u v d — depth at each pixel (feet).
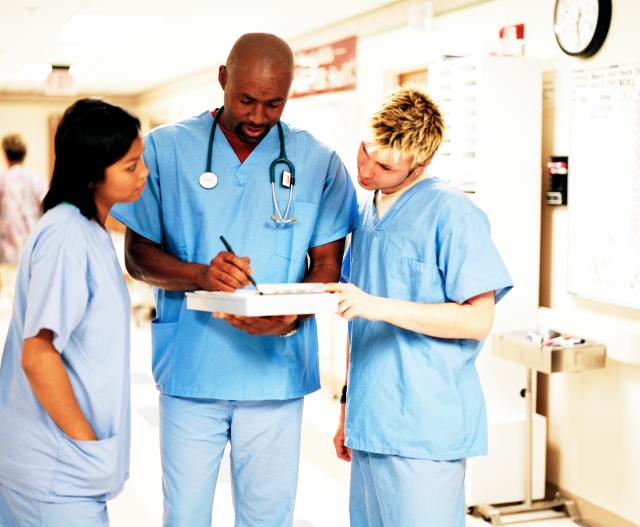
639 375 10.06
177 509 6.72
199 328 6.47
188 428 6.60
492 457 10.90
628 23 9.95
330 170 6.81
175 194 6.44
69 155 5.15
